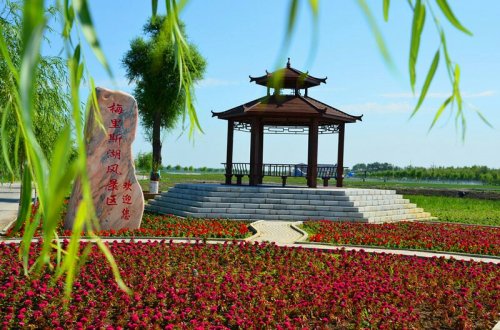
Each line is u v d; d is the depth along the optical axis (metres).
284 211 17.58
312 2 1.04
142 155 40.44
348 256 10.77
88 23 1.18
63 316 6.14
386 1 1.43
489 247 12.41
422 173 69.00
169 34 1.90
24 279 7.52
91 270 8.21
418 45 1.44
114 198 13.22
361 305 7.04
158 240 11.88
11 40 9.27
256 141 19.23
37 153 1.43
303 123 22.31
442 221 19.42
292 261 10.07
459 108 1.59
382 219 18.20
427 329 6.42
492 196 33.53
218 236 12.80
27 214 2.11
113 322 6.27
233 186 18.95
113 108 13.23
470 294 7.96
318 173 22.11
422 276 9.09
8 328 5.83
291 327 6.03
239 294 7.49
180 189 20.09
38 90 11.06
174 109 29.81
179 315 6.38
